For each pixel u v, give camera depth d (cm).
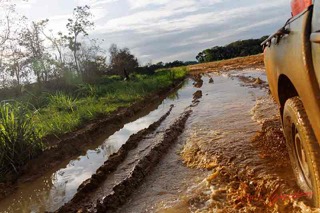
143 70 3803
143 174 598
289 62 328
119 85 2186
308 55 282
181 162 631
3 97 1912
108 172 639
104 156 808
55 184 656
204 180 506
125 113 1312
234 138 652
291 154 391
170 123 1002
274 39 399
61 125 1024
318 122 288
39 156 777
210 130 775
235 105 1074
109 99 1667
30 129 783
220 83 2044
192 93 1858
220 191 457
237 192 441
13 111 774
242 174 486
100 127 1075
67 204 521
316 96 279
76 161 795
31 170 719
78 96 1831
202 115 1017
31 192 629
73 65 2641
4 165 693
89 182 583
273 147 539
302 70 290
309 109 298
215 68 3756
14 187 653
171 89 2314
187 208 439
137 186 561
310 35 281
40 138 821
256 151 552
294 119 338
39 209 556
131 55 3741
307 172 352
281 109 416
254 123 747
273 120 674
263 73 2139
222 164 539
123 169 646
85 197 547
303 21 299
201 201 448
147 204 486
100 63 3175
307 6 311
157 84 2216
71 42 2759
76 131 1015
